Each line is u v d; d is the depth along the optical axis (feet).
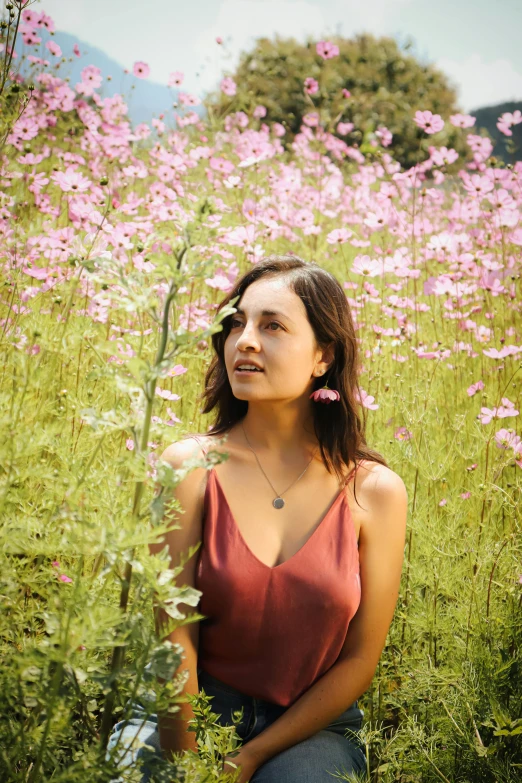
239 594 5.45
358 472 6.15
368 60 40.27
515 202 14.90
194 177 15.58
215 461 3.92
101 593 4.25
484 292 13.03
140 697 4.11
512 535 7.45
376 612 5.91
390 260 11.69
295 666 5.59
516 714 6.30
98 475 4.53
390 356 11.13
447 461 8.38
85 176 14.29
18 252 7.10
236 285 6.17
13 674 4.19
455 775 6.01
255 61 36.73
